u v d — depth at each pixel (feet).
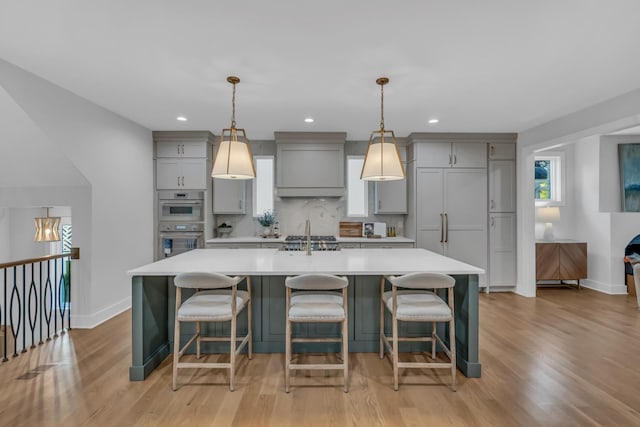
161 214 15.44
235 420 6.45
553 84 9.76
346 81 9.48
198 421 6.41
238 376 8.14
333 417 6.55
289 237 16.15
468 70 8.79
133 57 8.06
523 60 8.23
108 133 12.19
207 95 10.59
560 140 13.23
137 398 7.20
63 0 5.88
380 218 17.33
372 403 7.03
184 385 7.73
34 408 6.81
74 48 7.63
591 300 14.90
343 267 8.20
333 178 15.65
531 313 13.04
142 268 8.11
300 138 15.58
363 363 8.86
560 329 11.31
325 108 11.92
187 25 6.70
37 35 7.07
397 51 7.78
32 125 9.36
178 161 15.39
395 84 9.72
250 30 6.89
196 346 9.37
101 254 11.87
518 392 7.43
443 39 7.25
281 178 15.61
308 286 7.16
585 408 6.82
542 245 16.78
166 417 6.53
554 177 17.94
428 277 7.23
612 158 16.47
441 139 15.67
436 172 15.79
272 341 9.46
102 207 11.91
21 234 15.67
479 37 7.18
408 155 16.46
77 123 10.67
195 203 15.43
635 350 9.61
